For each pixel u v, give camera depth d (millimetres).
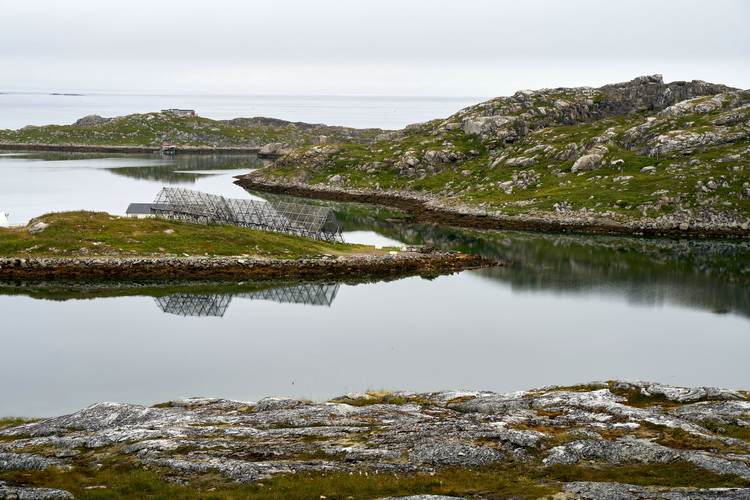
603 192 177000
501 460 31922
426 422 38500
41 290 99812
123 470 32062
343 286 109688
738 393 41656
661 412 39094
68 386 63094
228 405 45875
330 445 34594
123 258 108938
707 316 92375
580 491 27016
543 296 103812
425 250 132625
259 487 28984
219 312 91750
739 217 156250
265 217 141125
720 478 27531
